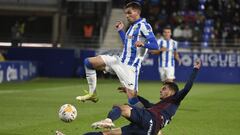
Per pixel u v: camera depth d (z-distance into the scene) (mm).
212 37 95625
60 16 102500
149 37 26625
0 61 71875
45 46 97375
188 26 97562
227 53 88312
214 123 34219
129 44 27250
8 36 104812
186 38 96125
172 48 51906
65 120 23219
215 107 44875
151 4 102312
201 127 32156
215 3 102562
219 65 88750
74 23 103125
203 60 89062
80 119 34906
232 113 40406
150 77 89750
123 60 27359
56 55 91125
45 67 91188
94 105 44844
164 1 102875
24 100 48156
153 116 21438
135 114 21094
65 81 79812
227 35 95375
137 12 27141
